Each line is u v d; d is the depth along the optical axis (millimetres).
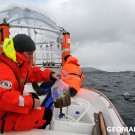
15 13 6773
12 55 2090
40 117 2492
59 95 2672
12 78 2051
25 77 2291
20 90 2236
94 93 4145
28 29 6352
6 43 2078
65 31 6297
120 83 30531
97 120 2918
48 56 6520
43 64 6441
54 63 6555
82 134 2523
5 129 2268
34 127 2535
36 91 4059
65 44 6211
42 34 6547
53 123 2730
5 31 5430
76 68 4301
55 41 6609
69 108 3354
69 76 4086
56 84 2715
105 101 3645
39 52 6277
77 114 3291
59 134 2445
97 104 3719
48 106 3090
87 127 2682
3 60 2084
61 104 2691
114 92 18094
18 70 2143
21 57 2156
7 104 1995
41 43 6633
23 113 2168
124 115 8922
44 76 2811
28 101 2137
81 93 4305
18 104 2051
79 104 3471
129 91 18844
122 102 12641
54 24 7035
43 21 6980
